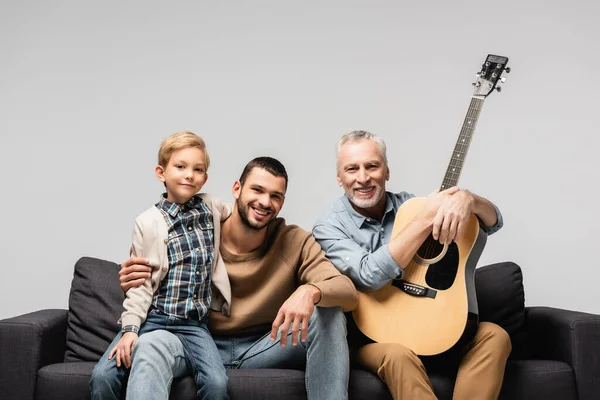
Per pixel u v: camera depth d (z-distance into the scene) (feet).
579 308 11.63
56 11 12.16
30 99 12.09
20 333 7.77
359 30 12.10
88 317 8.67
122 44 12.12
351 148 8.70
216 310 8.22
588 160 11.69
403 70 12.01
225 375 7.46
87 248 11.97
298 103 12.07
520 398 7.81
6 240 12.04
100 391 7.22
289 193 11.98
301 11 12.17
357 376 7.69
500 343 7.66
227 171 12.00
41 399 7.61
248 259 8.32
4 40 12.13
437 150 11.86
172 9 12.18
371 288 8.05
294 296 7.33
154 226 7.86
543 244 11.71
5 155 12.07
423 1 12.04
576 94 11.73
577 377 7.91
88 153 12.04
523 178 11.75
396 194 9.23
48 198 12.03
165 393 7.06
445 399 7.63
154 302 7.81
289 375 7.59
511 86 11.84
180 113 12.06
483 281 9.21
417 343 7.80
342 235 8.65
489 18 11.93
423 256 8.21
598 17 11.73
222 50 12.14
